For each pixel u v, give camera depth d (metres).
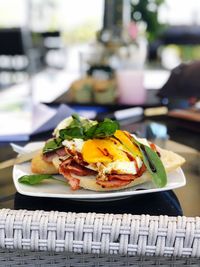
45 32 3.16
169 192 0.41
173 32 2.93
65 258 0.33
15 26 2.88
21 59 2.77
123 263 0.33
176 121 0.76
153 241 0.30
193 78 0.94
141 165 0.39
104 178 0.38
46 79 2.38
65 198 0.38
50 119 0.73
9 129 0.70
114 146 0.39
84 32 2.71
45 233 0.31
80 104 0.91
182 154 0.56
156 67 2.49
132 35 1.11
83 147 0.39
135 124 0.75
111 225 0.30
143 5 1.20
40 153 0.44
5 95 1.25
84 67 1.05
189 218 0.31
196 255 0.30
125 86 0.93
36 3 3.24
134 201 0.39
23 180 0.41
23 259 0.34
